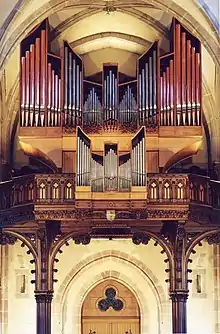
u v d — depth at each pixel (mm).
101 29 32125
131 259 32781
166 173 28312
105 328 32688
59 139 29922
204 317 32031
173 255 28547
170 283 28562
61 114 29953
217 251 32156
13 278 32281
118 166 27328
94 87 30328
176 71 30094
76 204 27109
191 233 28812
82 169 27312
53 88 30000
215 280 32094
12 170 32375
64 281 32625
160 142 30016
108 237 28672
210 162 32344
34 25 27562
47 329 28328
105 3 30047
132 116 30125
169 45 31656
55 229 28547
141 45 32594
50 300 28500
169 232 28562
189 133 29891
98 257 32812
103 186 27219
